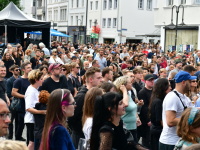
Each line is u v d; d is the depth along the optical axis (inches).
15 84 352.2
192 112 166.9
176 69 544.7
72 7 2807.6
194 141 165.2
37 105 286.8
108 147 166.1
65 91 181.9
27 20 930.1
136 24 2348.7
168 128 226.8
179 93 227.9
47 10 3245.6
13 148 103.5
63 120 179.8
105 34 2396.7
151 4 2402.8
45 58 633.6
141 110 317.4
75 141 242.1
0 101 144.5
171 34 1515.7
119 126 177.2
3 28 1155.3
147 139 319.0
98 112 174.7
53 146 172.6
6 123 144.9
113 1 2327.8
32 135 311.9
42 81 305.7
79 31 2516.0
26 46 1145.4
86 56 649.6
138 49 1178.0
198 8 1409.9
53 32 1839.3
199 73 379.6
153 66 565.0
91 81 261.3
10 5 981.8
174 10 1499.8
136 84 385.7
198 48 1402.6
